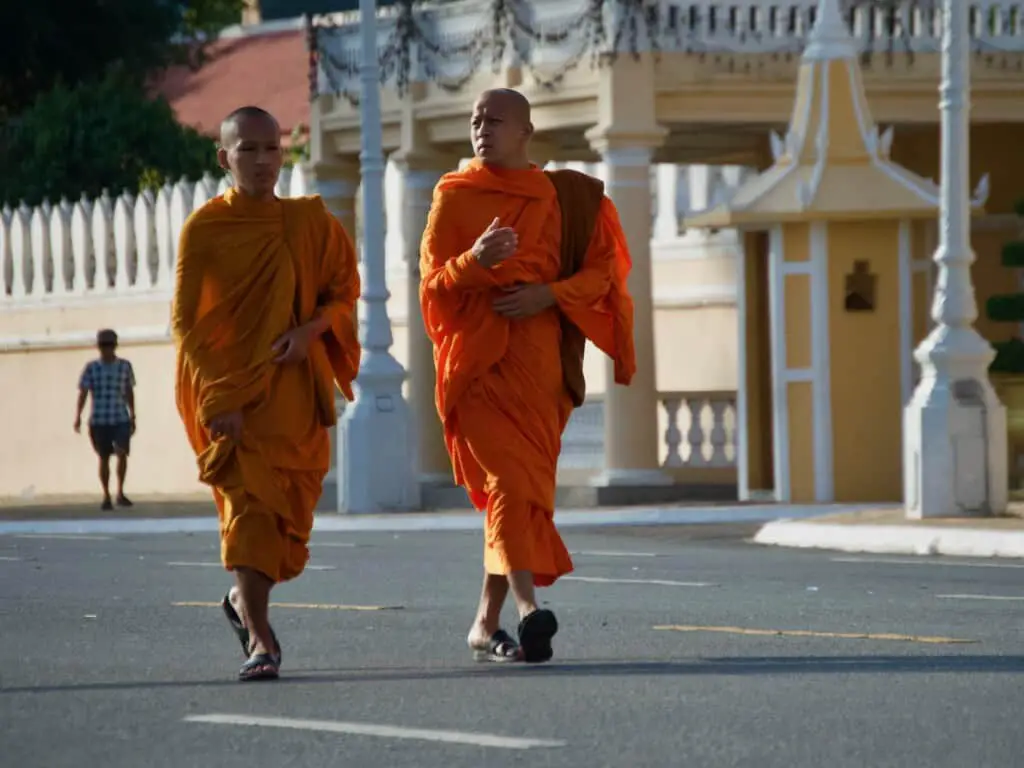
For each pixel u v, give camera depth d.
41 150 122.00
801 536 50.22
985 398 51.25
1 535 57.47
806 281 63.59
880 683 23.53
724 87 65.94
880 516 52.09
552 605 33.53
